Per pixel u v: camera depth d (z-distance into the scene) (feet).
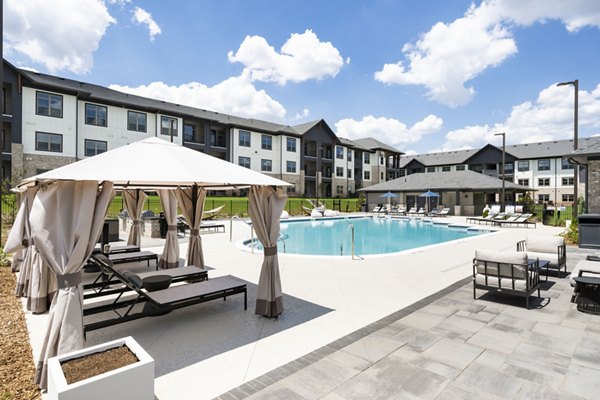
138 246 33.40
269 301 16.58
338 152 157.69
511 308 17.74
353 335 14.40
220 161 19.43
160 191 27.20
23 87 77.36
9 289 21.83
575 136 49.42
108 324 13.69
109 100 89.56
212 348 13.44
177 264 27.63
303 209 106.01
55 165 81.20
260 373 11.43
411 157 205.36
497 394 9.98
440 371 11.31
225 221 75.56
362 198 128.16
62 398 7.54
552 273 25.50
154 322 16.25
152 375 8.98
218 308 18.25
